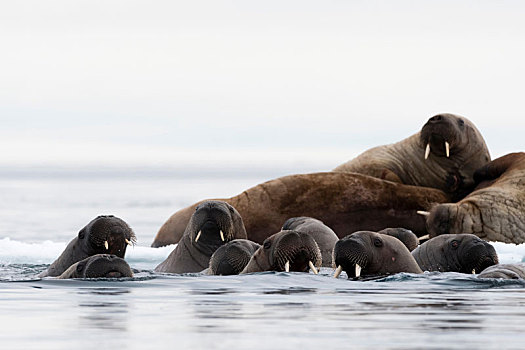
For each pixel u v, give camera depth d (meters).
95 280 40.22
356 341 22.22
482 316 27.69
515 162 86.00
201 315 27.88
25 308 29.89
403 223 83.56
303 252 44.19
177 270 57.16
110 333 23.77
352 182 84.38
